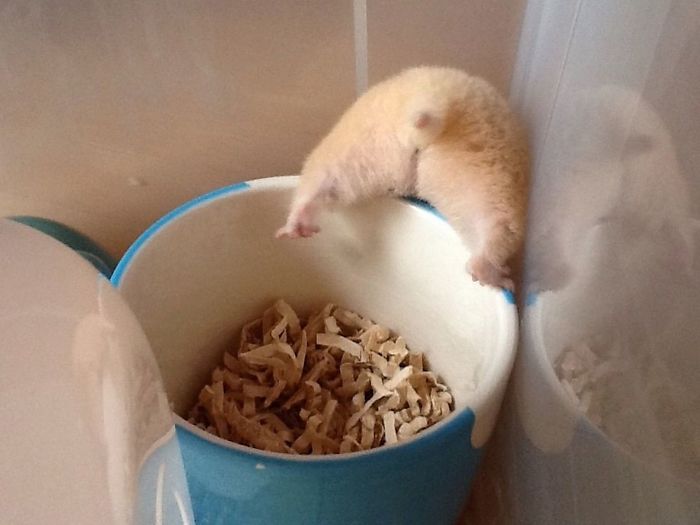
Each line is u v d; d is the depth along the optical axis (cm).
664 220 9
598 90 12
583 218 13
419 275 19
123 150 21
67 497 7
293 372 19
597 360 12
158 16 18
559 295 14
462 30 18
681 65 9
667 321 9
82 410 8
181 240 18
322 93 19
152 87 19
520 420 17
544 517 15
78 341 8
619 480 11
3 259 9
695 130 8
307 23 18
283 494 14
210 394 19
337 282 20
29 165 21
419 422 18
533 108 17
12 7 18
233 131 20
